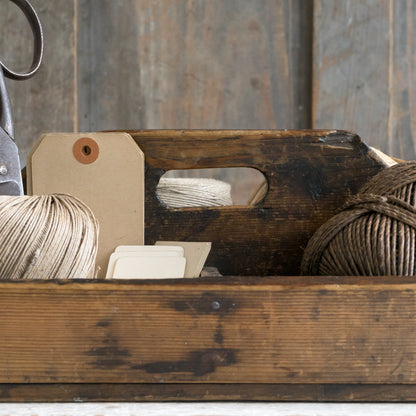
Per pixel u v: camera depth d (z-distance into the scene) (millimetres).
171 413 604
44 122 2229
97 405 622
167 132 943
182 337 628
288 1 2258
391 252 753
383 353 630
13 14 2203
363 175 949
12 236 665
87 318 626
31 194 942
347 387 633
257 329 629
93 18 2262
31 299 626
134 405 624
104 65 2271
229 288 628
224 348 629
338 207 942
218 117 2281
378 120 2236
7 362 626
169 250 875
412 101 2240
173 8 2262
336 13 2211
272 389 632
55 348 626
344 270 798
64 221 700
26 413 602
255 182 2270
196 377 629
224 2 2262
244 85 2273
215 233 966
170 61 2271
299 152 948
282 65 2270
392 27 2219
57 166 936
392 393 633
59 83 2221
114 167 932
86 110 2281
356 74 2229
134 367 627
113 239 933
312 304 629
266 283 629
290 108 2281
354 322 629
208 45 2266
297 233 960
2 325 625
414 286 626
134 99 2281
